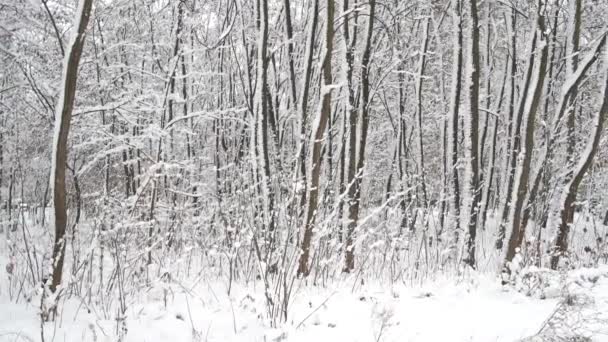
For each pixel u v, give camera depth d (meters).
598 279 6.32
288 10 6.60
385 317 4.18
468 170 7.04
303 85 6.04
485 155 15.22
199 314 4.43
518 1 10.13
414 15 12.01
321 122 5.65
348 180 6.89
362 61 7.03
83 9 3.92
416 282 6.17
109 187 8.44
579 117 12.56
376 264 6.89
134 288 4.96
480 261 7.96
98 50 7.97
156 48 8.51
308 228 5.62
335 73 9.05
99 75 7.93
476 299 5.41
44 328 3.88
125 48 8.55
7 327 3.81
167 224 6.48
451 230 7.50
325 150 7.56
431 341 4.02
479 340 4.07
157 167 5.16
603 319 4.11
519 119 9.68
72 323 4.07
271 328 4.18
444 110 12.09
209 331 4.05
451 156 7.78
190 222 6.43
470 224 7.06
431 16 10.91
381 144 15.81
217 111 7.20
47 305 3.90
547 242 7.36
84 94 7.20
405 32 12.13
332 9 5.61
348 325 4.34
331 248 6.21
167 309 4.52
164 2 9.19
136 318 4.29
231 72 9.20
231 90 9.15
